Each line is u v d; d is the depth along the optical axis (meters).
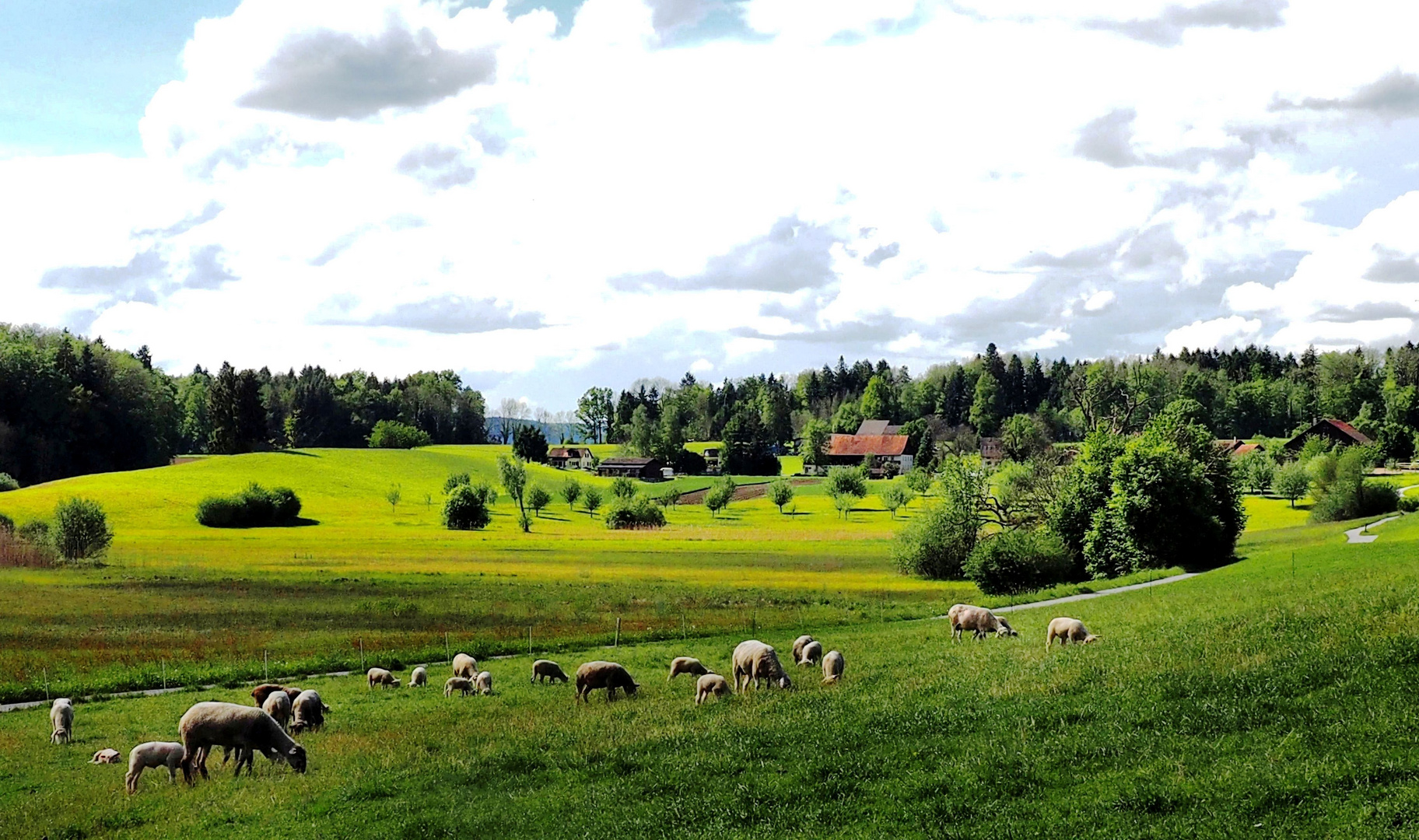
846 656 36.94
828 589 72.88
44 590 69.94
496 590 70.88
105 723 34.06
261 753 26.31
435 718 30.78
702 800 18.88
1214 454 83.56
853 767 19.66
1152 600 46.56
